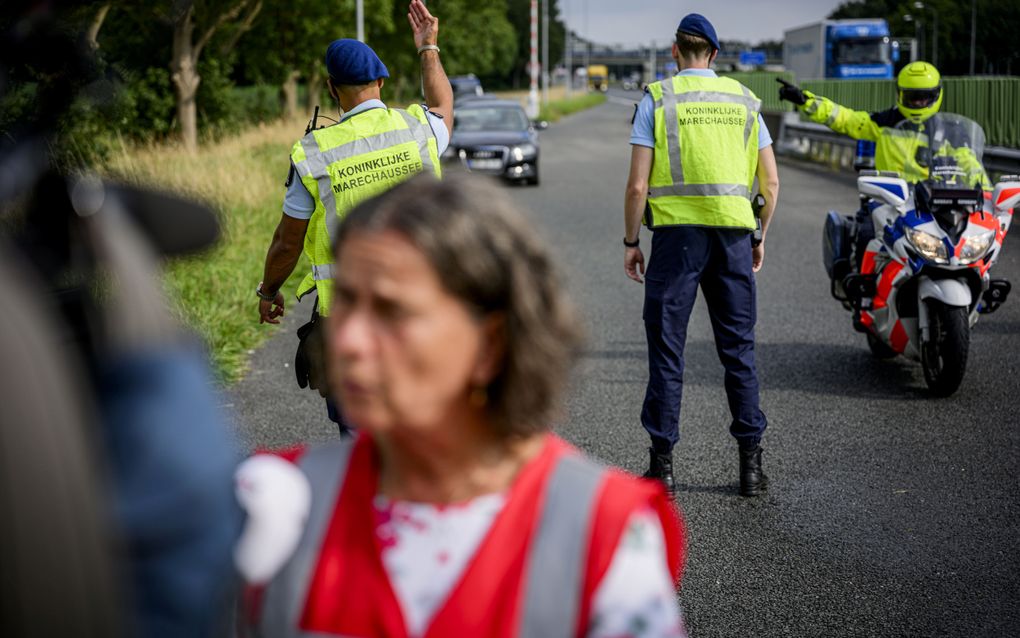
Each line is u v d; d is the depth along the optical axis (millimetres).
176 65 25469
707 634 3898
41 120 1210
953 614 4051
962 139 7090
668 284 5082
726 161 5031
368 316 1281
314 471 1406
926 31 71188
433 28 4379
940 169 6992
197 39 27906
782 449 5992
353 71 3932
